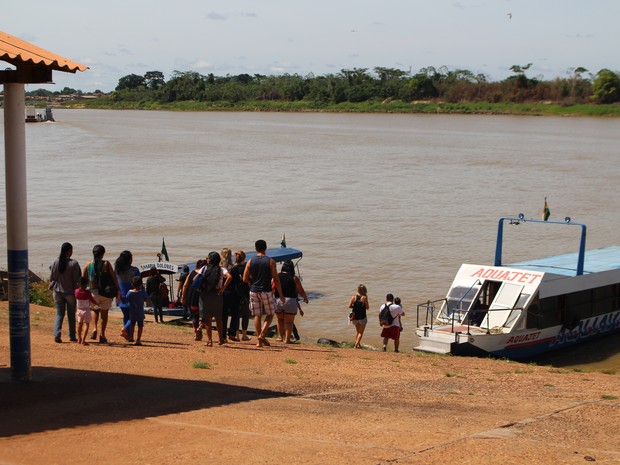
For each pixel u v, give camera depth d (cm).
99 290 1727
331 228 4950
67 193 6450
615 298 2761
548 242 4591
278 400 1206
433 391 1375
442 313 2536
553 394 1381
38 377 1282
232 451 897
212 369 1477
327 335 2731
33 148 11375
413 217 5406
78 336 1736
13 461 848
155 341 1864
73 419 1035
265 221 5191
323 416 1100
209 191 6688
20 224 1192
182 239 4581
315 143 12662
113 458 865
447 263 3978
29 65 1105
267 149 11400
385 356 1984
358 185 7212
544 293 2470
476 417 1128
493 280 2511
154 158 9819
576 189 6975
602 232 4903
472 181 7575
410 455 889
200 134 15125
